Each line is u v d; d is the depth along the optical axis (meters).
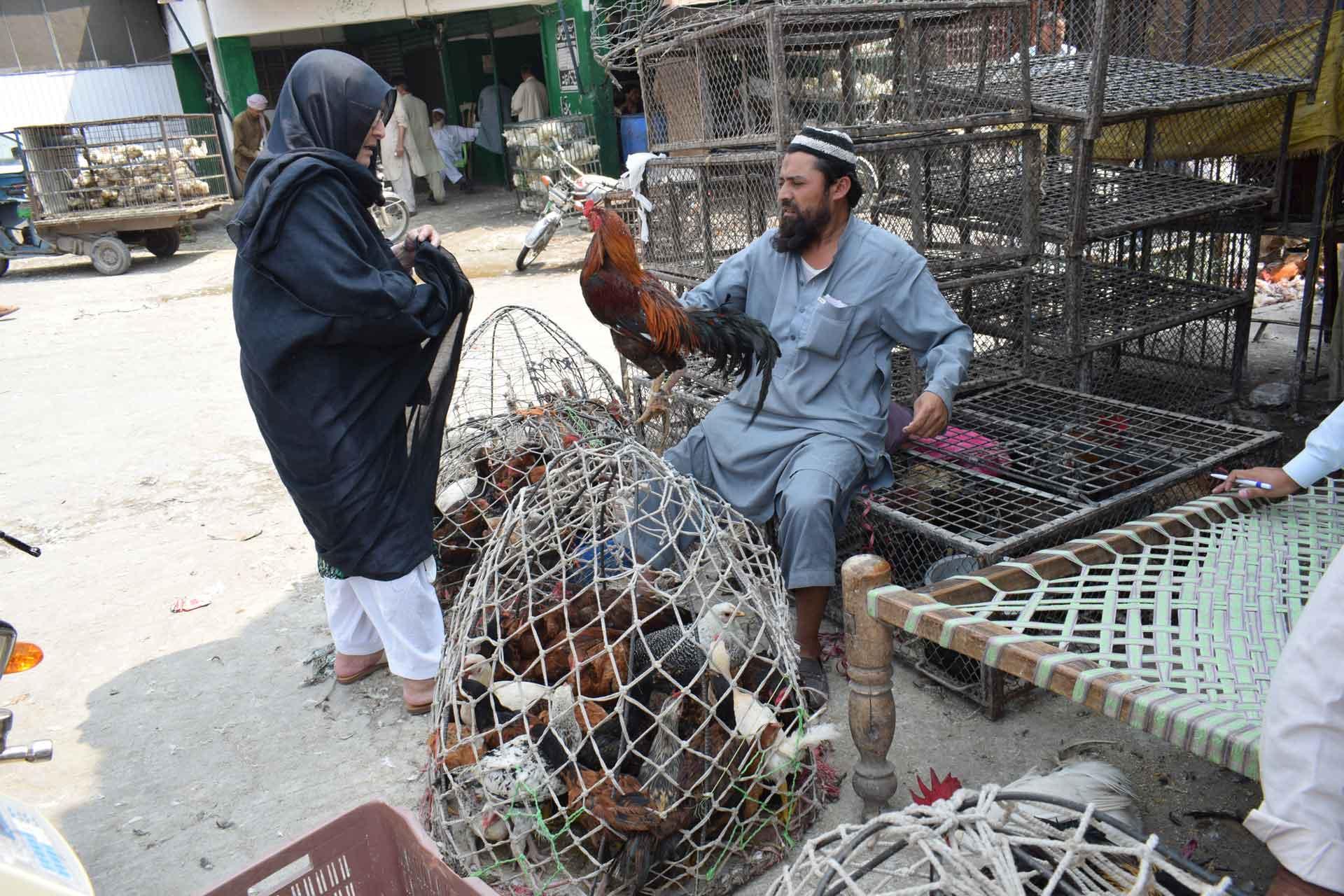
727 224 4.29
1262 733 1.50
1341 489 2.67
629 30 4.99
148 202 12.41
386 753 2.93
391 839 1.96
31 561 4.43
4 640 2.26
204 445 5.82
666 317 3.16
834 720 2.93
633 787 2.21
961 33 4.03
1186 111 4.32
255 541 4.52
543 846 2.40
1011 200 4.20
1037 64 5.16
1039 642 1.97
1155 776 2.57
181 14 15.80
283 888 1.86
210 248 13.80
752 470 3.26
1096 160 5.57
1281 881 1.46
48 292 11.29
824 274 3.22
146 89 16.98
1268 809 1.46
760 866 2.35
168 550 4.46
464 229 13.05
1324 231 4.83
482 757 2.33
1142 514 3.24
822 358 3.23
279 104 2.72
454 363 3.02
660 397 3.52
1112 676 1.83
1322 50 4.44
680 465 3.48
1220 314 5.15
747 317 3.22
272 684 3.36
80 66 16.41
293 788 2.81
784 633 2.53
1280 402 4.97
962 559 3.00
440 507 3.61
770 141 3.53
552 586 2.79
